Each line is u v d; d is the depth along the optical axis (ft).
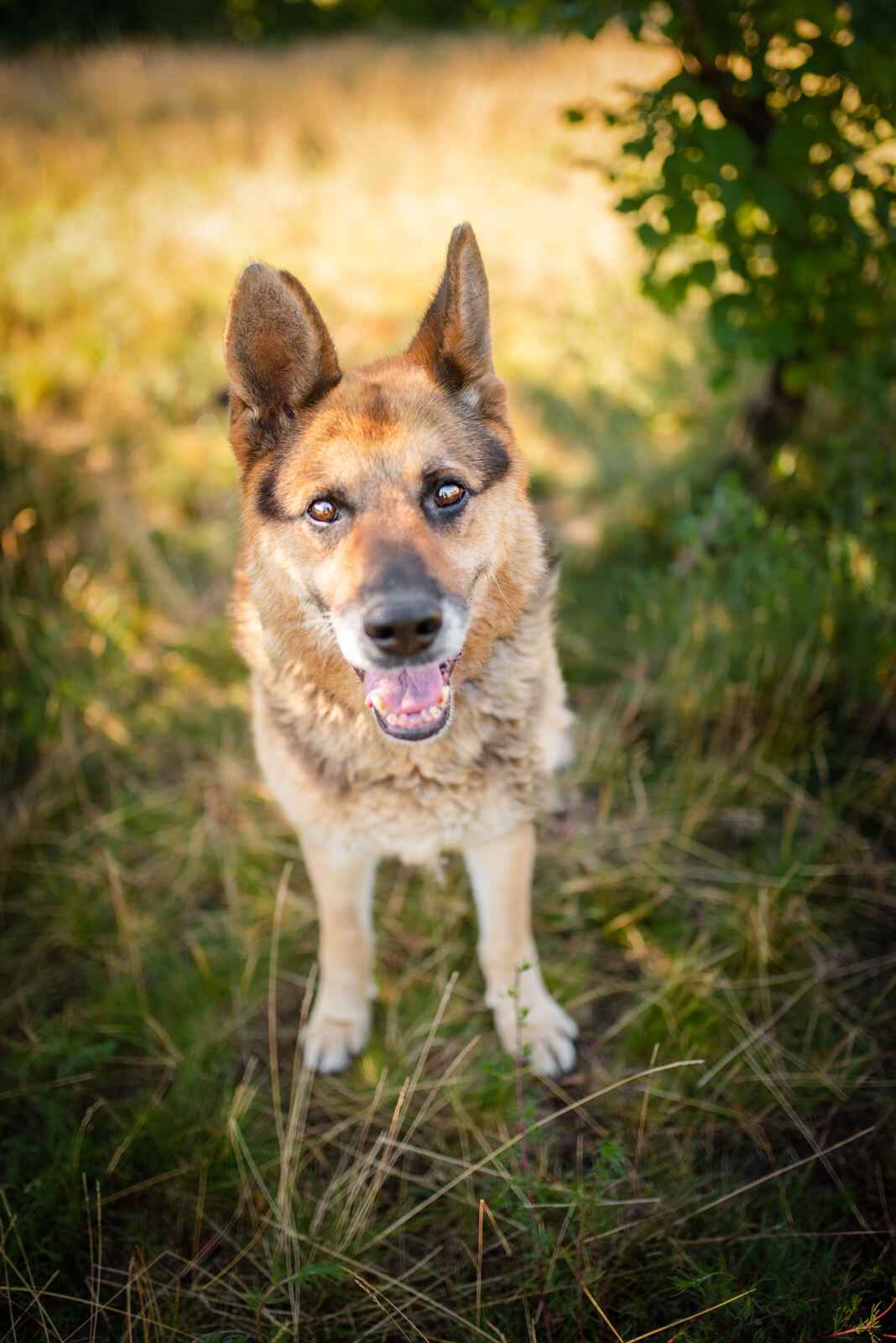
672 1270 7.34
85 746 12.53
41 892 10.96
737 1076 8.86
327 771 8.21
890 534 12.16
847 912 10.28
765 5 11.81
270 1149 8.58
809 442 15.49
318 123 34.71
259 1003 10.01
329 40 56.24
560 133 31.50
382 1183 8.35
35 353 20.62
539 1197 7.68
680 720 12.53
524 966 7.70
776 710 11.90
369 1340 7.17
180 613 14.97
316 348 7.70
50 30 57.00
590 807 11.92
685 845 11.20
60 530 15.29
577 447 17.99
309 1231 7.88
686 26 12.42
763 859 10.98
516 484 8.13
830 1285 7.07
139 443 18.71
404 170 30.14
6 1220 7.86
